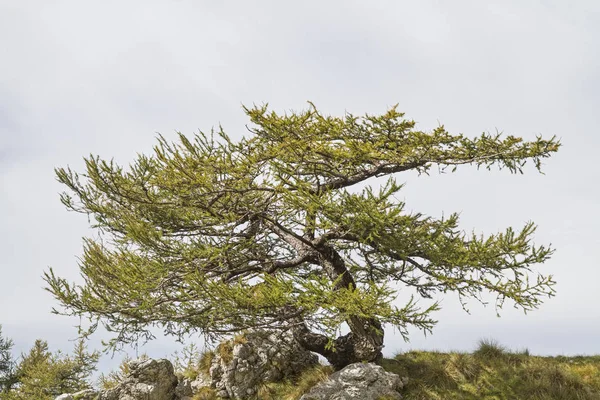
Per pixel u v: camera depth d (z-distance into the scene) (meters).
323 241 14.12
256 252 15.19
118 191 14.43
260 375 14.34
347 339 14.45
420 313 10.48
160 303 13.67
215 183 13.60
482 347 14.70
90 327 13.79
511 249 12.65
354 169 13.66
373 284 10.79
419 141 12.59
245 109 12.24
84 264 14.49
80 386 21.61
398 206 11.52
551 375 13.05
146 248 14.03
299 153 12.61
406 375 13.74
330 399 12.69
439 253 12.88
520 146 12.81
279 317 12.87
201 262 14.00
